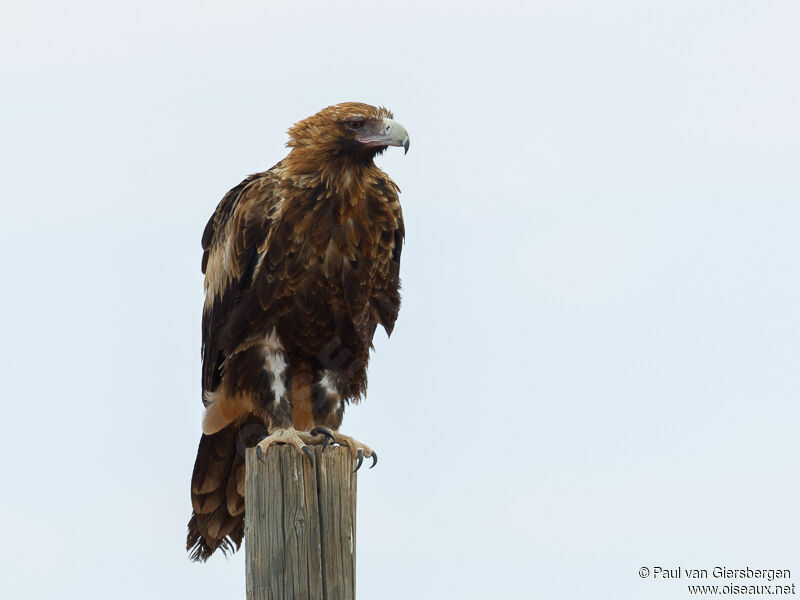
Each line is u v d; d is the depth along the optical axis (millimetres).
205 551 13062
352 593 9797
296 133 12695
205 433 13117
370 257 12633
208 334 13438
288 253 12391
